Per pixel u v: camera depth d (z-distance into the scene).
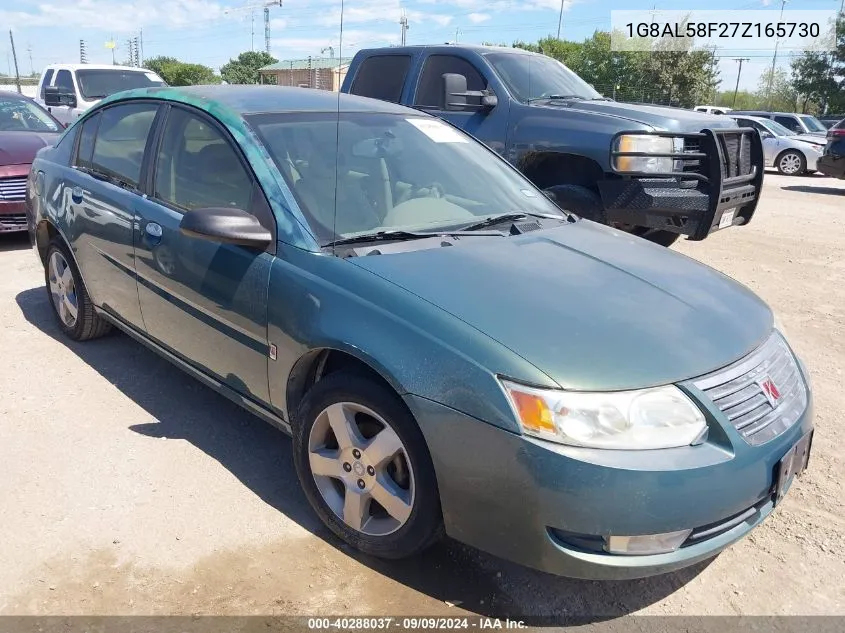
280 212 3.02
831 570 2.88
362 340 2.57
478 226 3.34
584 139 6.07
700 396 2.37
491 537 2.38
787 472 2.55
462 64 6.99
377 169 3.44
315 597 2.59
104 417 3.80
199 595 2.57
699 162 5.97
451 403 2.36
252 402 3.22
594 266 3.00
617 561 2.28
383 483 2.65
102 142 4.28
